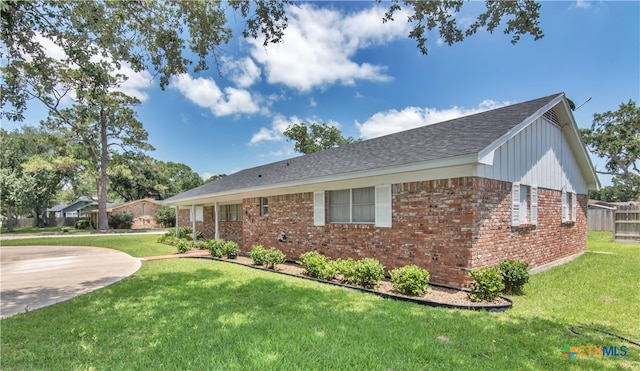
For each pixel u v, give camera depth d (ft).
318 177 31.68
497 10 18.51
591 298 20.49
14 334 14.48
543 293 21.71
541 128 31.53
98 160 107.76
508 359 11.66
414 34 20.62
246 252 45.47
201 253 47.39
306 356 11.61
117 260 40.96
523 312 17.66
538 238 29.96
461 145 22.77
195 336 13.69
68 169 108.37
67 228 112.68
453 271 22.34
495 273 20.25
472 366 11.02
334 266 26.58
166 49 24.57
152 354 12.07
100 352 12.37
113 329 14.87
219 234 62.39
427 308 18.28
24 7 18.47
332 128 114.62
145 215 130.72
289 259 37.60
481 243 22.15
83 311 18.04
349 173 28.43
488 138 22.27
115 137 106.93
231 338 13.41
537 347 12.83
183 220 80.64
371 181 28.27
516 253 26.22
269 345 12.59
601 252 40.73
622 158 89.97
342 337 13.44
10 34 19.49
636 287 23.12
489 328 14.88
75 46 20.85
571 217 37.86
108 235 89.10
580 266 31.32
